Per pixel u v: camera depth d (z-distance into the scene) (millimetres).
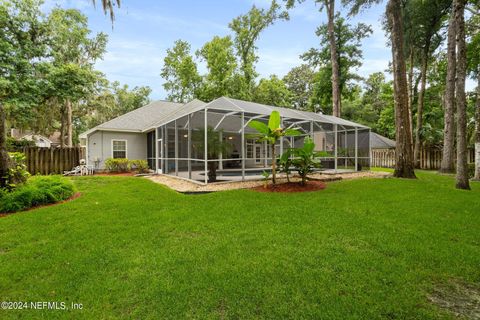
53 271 2404
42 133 19781
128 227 3660
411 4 12945
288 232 3350
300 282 2111
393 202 5070
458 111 7121
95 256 2689
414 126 18562
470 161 14102
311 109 28500
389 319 1657
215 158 8500
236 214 4277
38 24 13570
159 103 17969
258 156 13953
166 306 1834
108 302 1900
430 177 9852
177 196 6023
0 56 11711
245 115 9391
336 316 1691
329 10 17016
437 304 1815
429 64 17125
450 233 3234
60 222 3961
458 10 7344
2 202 4695
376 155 18844
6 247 3016
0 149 5246
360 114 27359
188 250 2814
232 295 1945
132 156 14789
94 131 13477
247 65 23812
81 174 11844
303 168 6984
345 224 3645
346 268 2332
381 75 30078
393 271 2262
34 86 12508
